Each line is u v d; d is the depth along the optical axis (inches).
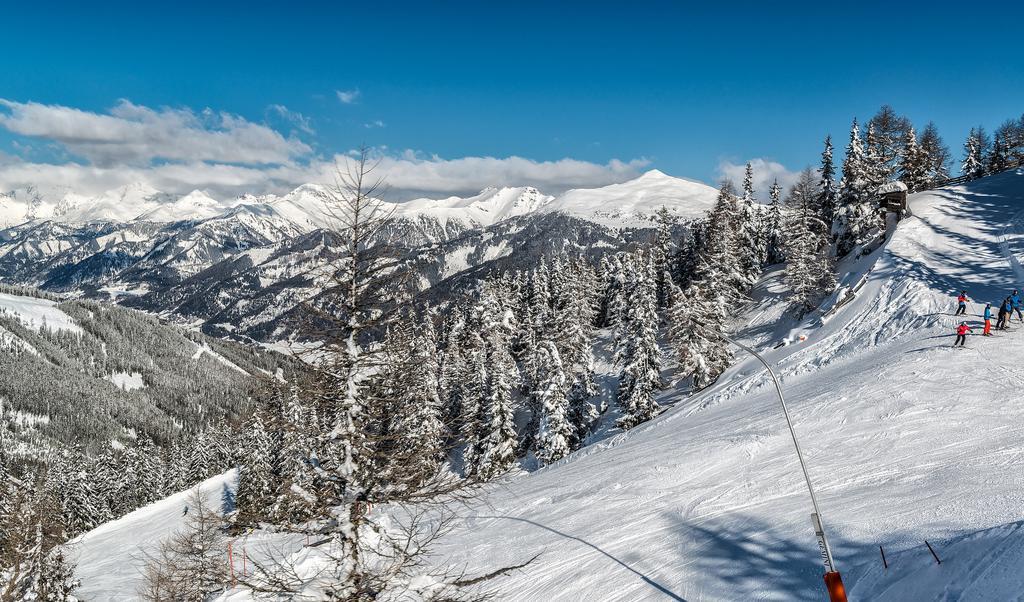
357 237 408.8
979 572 355.3
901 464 676.7
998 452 637.3
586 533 731.4
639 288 1947.6
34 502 1011.3
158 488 3533.5
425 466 431.5
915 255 1796.3
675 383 2126.0
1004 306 1143.6
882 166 2613.2
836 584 380.5
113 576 1704.0
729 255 2522.1
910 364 1049.5
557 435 1781.5
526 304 3361.2
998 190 2319.1
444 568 716.0
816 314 1903.3
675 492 794.2
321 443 407.5
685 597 505.4
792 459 788.0
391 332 415.5
